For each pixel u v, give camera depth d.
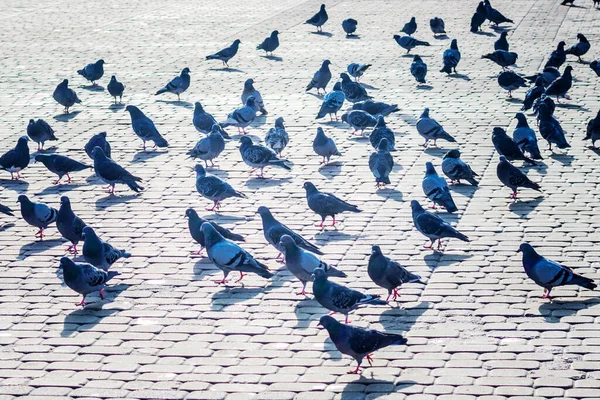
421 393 11.86
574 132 23.59
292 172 21.23
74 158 22.41
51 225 18.64
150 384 12.30
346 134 24.25
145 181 20.81
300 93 28.25
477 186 19.89
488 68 30.78
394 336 12.30
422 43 33.00
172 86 27.17
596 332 13.38
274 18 41.56
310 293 15.09
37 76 30.59
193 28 39.12
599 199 18.89
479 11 37.00
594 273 15.23
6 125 25.20
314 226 17.91
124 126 25.16
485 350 12.93
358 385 12.13
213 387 12.19
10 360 13.04
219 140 21.36
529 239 16.88
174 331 13.81
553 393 11.74
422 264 15.95
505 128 23.89
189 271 16.03
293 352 13.11
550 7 43.06
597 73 28.75
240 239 16.66
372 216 18.31
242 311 14.44
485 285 15.06
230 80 29.92
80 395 12.06
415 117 25.28
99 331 13.87
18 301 14.98
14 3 47.38
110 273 15.05
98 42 36.19
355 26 36.84
